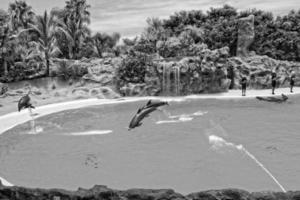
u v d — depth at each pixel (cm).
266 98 2905
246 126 1966
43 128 1958
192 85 3253
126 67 3281
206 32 4334
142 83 3247
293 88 3619
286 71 3747
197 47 3603
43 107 2625
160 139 1709
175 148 1551
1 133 1848
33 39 3609
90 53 4184
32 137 1766
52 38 3591
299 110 2448
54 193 698
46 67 3462
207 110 2470
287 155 1431
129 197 677
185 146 1580
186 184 1134
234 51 4238
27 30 3491
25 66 3375
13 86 3309
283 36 4256
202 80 3272
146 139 1714
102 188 709
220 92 3366
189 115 2291
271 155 1435
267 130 1866
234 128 1920
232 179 1172
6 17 3769
